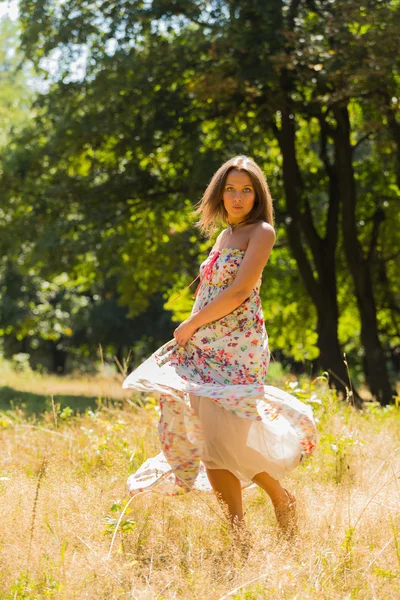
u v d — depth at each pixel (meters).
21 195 20.56
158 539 3.82
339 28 15.56
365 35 15.43
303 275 18.75
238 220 4.30
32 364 48.25
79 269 21.50
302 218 19.12
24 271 20.98
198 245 21.06
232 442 4.01
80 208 19.92
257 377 4.18
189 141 18.34
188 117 18.44
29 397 13.84
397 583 3.30
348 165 17.86
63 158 19.72
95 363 49.28
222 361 4.15
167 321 43.25
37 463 5.70
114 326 42.97
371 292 18.53
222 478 4.12
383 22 15.59
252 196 4.27
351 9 15.54
